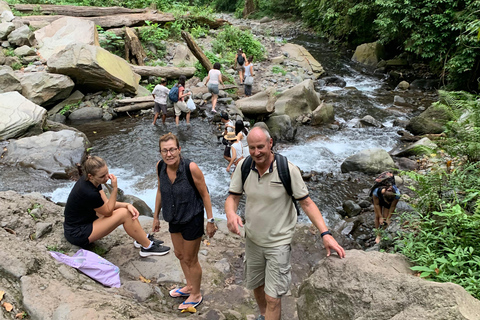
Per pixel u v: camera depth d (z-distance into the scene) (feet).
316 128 35.78
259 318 10.38
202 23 61.31
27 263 9.98
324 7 78.38
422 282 7.39
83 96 37.63
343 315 7.87
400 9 49.14
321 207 23.09
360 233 20.34
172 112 36.73
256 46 59.62
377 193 18.58
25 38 40.19
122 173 25.89
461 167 19.86
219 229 16.67
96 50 36.65
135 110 37.40
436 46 48.24
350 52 71.46
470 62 41.37
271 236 8.61
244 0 112.47
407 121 36.91
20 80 34.17
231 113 35.09
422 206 15.01
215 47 54.39
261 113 35.19
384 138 33.60
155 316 9.87
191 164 10.09
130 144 30.22
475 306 6.83
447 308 6.64
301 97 37.35
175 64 47.96
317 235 17.04
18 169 24.70
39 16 46.98
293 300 12.37
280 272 8.61
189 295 11.84
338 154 30.71
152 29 50.21
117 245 14.25
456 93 25.27
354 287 7.91
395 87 51.52
